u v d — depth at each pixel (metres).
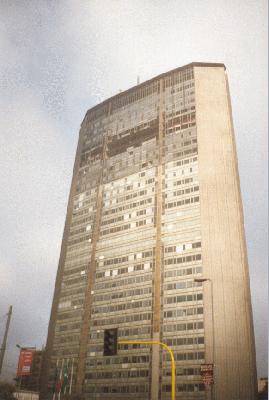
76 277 107.19
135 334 88.50
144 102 125.56
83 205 119.12
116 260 101.38
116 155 121.00
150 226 100.06
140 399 80.94
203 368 43.66
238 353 77.94
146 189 106.88
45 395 94.06
